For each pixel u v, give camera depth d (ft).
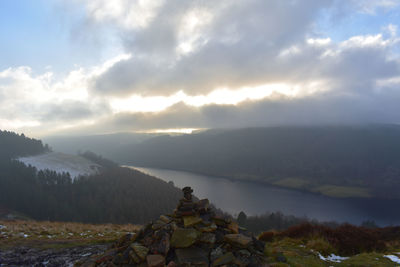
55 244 44.68
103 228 69.00
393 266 31.35
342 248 40.11
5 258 36.68
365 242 42.24
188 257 25.73
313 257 33.88
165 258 26.13
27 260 35.83
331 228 47.03
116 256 28.50
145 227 32.09
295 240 42.91
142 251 27.12
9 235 50.31
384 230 53.21
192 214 31.09
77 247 42.60
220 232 30.12
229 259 25.77
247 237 29.19
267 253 31.94
